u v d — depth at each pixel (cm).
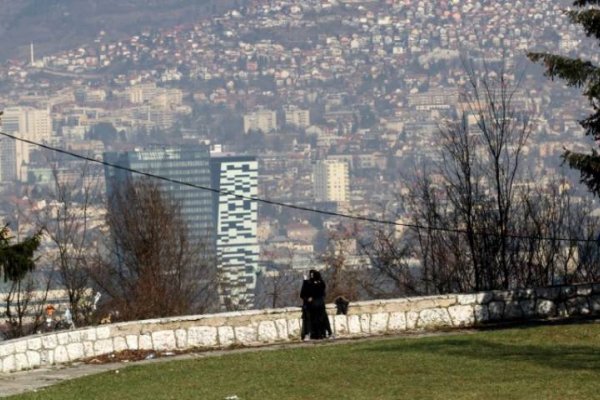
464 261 9325
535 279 9075
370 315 6644
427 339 6328
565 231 9275
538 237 9056
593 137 6775
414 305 6725
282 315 6481
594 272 9006
